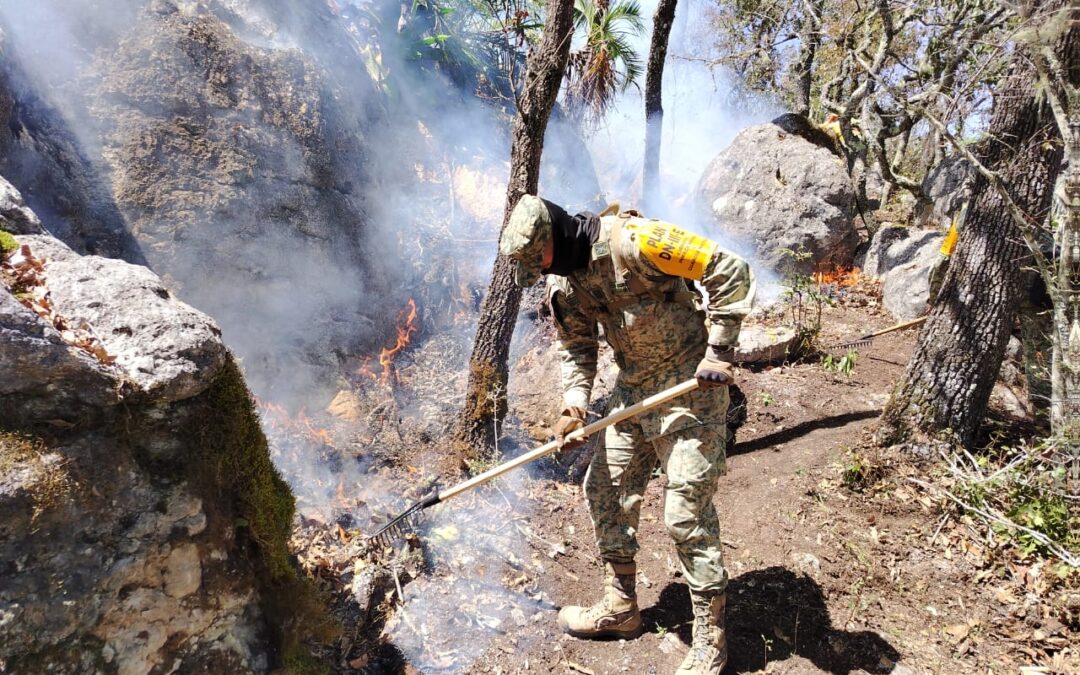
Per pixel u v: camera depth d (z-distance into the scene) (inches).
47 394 77.0
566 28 159.6
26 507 74.2
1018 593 138.4
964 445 175.6
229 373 93.6
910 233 306.5
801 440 189.6
